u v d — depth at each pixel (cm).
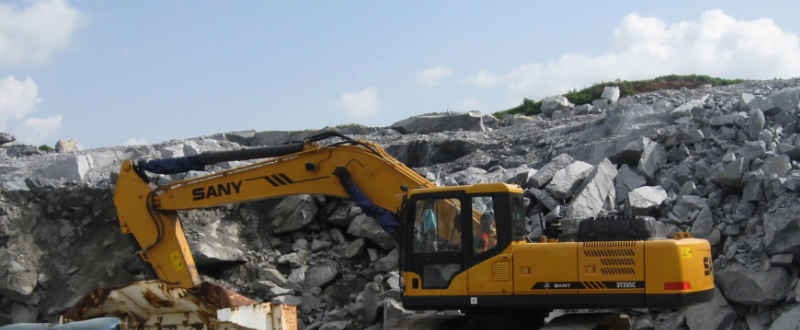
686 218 1457
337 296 1645
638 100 2303
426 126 2406
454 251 1038
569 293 999
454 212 1048
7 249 1820
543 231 1198
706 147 1645
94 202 1891
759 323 1245
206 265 1719
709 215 1426
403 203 1073
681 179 1575
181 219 1762
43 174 2017
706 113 1764
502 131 2297
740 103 1756
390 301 1434
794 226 1268
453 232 1045
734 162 1466
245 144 2475
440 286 1041
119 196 1415
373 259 1681
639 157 1675
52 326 773
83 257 1844
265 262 1762
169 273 1400
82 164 2041
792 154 1488
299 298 1619
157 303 900
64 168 2025
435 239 1050
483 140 2134
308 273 1686
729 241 1377
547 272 1007
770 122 1659
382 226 1254
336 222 1786
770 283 1243
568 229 1272
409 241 1059
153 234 1402
